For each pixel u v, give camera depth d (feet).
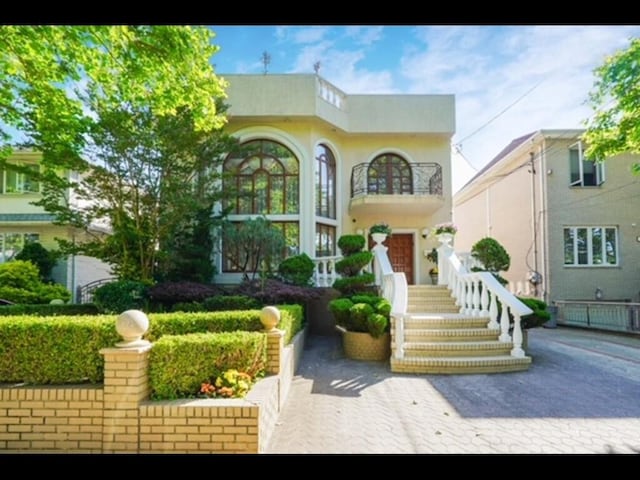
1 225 49.75
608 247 49.65
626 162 50.06
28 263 43.06
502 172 61.21
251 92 42.65
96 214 35.99
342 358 26.08
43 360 12.84
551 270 49.01
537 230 51.21
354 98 47.57
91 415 11.73
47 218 49.49
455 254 35.27
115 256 36.32
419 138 48.80
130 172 34.32
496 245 37.09
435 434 13.66
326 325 36.60
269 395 12.97
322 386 19.66
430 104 47.47
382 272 32.12
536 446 12.76
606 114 33.32
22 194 50.78
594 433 13.74
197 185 36.96
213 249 40.24
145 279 34.68
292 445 12.73
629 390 18.74
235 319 16.66
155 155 34.58
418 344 23.65
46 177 34.04
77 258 52.29
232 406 11.41
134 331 12.03
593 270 48.96
